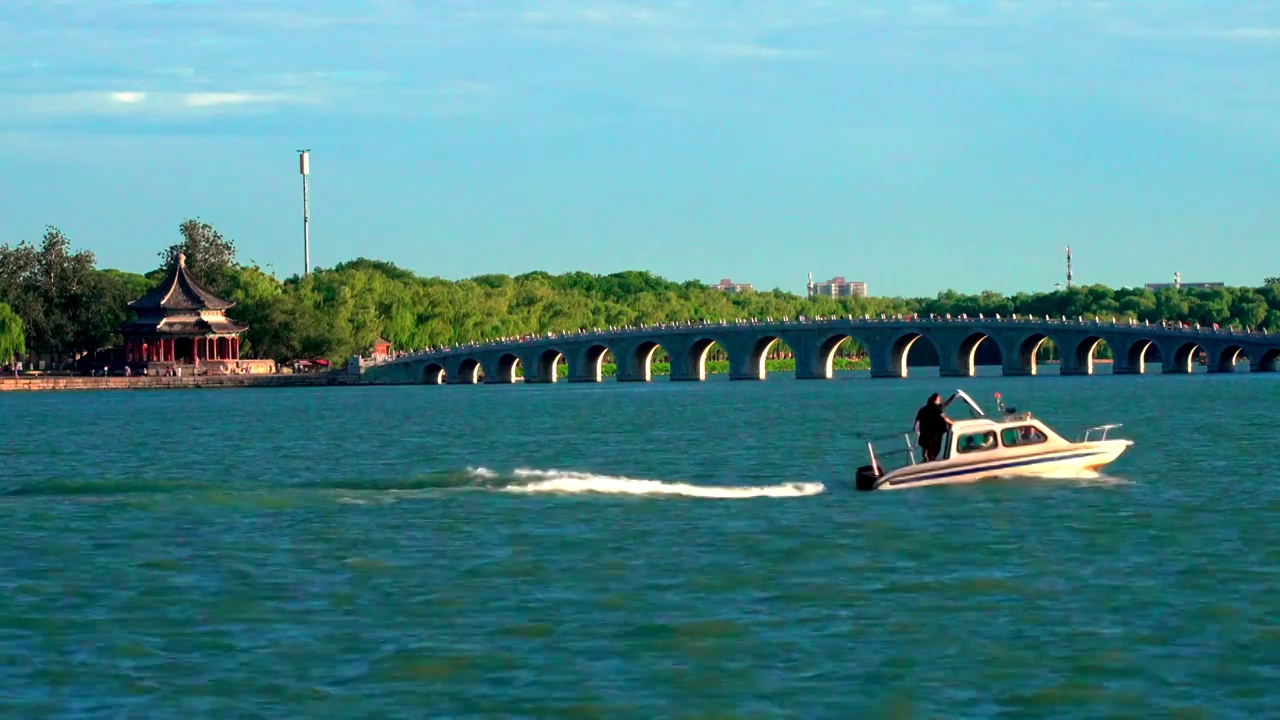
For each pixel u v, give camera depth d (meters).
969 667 35.72
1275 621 39.38
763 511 58.31
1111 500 60.25
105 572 47.12
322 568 47.56
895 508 58.53
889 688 34.19
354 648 37.69
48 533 54.41
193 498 63.03
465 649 37.50
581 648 37.53
